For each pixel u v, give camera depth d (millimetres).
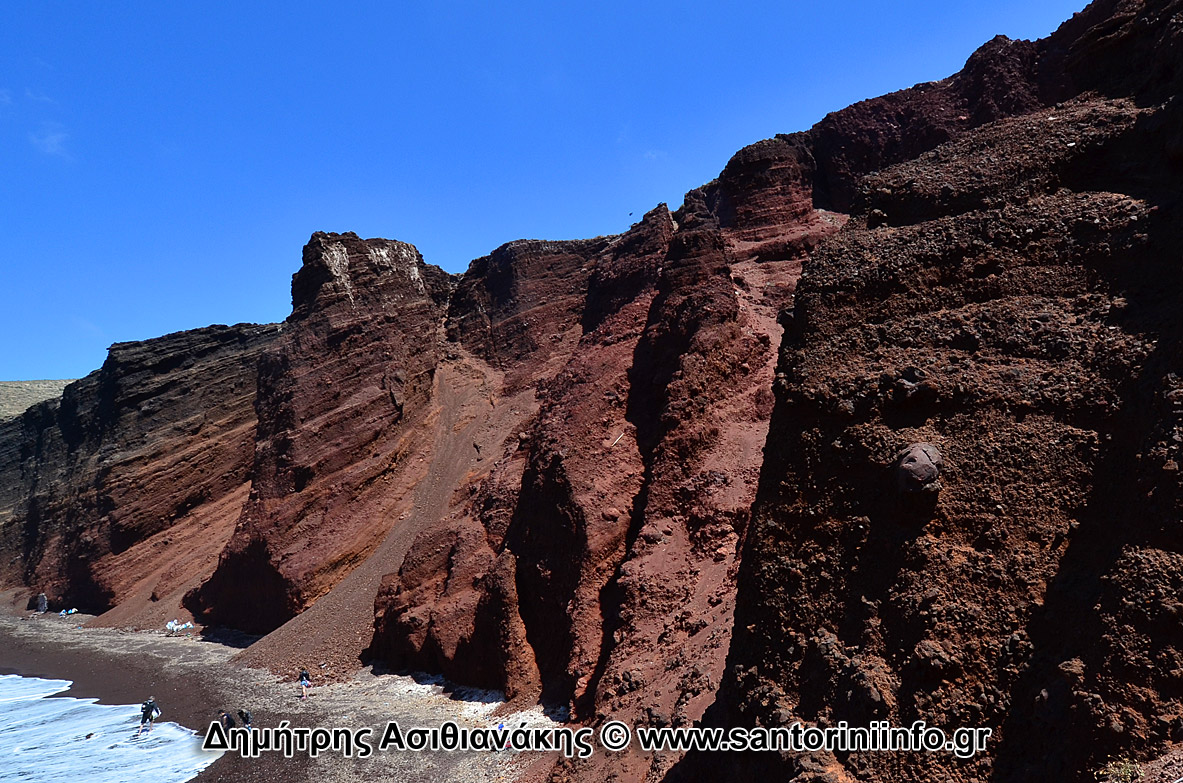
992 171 13562
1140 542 8789
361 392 44844
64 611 55594
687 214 40188
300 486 41844
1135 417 9836
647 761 15500
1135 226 11547
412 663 28953
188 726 28062
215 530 52781
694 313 27656
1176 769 7277
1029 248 12375
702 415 25125
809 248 33906
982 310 12133
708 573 20484
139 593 50875
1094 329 11047
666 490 23734
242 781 22203
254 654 34875
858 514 11328
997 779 8828
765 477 12805
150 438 55500
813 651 10828
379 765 21500
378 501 41031
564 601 23781
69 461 67062
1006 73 35219
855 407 12023
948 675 9539
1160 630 8125
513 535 27344
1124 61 14750
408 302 49812
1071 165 13047
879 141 38719
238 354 58375
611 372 29359
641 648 19719
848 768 9641
